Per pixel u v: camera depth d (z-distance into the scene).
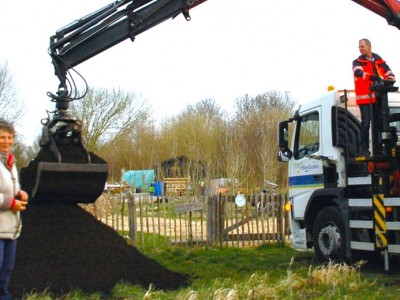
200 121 47.78
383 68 10.09
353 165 10.40
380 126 9.50
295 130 11.90
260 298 7.03
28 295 6.92
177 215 15.85
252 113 49.25
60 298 6.99
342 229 10.28
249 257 12.72
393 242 9.41
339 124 10.59
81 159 8.02
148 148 46.88
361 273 9.36
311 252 13.15
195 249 13.98
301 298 7.22
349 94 10.79
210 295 7.12
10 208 6.07
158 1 9.28
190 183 27.72
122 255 7.97
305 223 11.46
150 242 14.52
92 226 8.04
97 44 8.98
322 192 10.80
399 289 7.98
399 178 9.45
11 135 6.14
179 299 6.97
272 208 15.03
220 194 15.27
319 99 11.13
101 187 8.01
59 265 7.53
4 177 6.04
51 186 7.71
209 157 35.22
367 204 9.70
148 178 36.53
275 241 14.95
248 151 41.56
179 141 46.47
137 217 15.41
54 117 8.21
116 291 7.39
